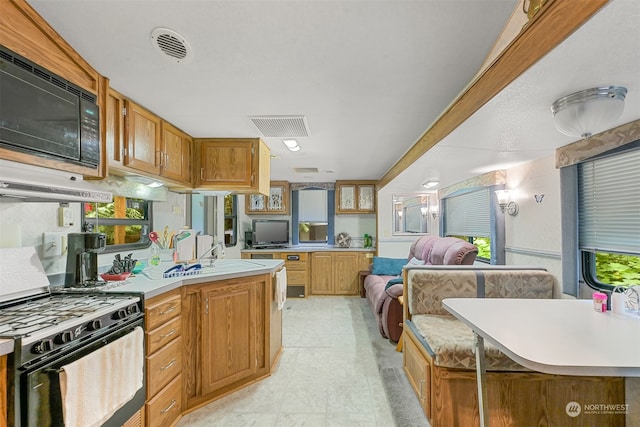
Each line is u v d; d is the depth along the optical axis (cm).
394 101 196
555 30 106
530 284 243
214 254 338
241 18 119
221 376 217
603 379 177
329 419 193
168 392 182
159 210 288
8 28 115
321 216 593
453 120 195
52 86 133
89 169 157
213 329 213
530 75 127
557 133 201
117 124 185
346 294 530
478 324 141
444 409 182
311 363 271
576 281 223
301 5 112
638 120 172
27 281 153
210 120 234
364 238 572
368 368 261
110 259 229
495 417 178
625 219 189
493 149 242
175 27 125
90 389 120
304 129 254
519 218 298
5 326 113
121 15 119
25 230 165
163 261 282
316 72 161
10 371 100
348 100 196
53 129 134
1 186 109
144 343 164
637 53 110
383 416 196
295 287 516
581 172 223
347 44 135
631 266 195
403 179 406
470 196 429
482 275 246
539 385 178
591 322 144
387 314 310
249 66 155
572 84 135
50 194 128
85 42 136
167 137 238
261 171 288
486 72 153
